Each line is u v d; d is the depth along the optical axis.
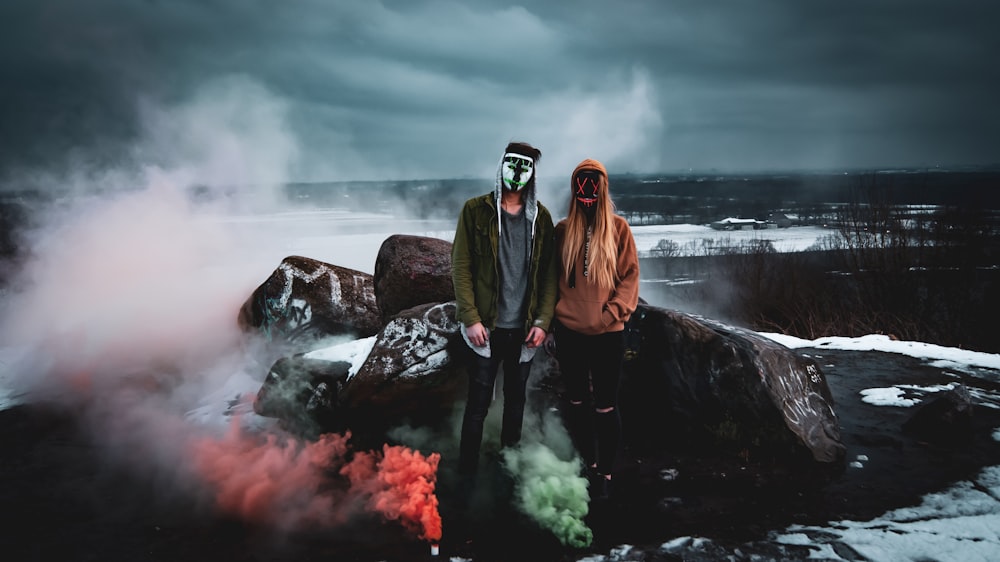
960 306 11.79
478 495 3.43
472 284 3.27
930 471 3.71
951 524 3.04
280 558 2.86
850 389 5.34
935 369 5.91
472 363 3.36
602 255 3.14
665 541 2.94
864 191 13.44
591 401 3.59
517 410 3.50
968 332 11.50
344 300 6.46
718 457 4.00
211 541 3.05
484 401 3.37
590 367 3.32
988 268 11.75
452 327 4.32
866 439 4.24
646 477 3.71
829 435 4.02
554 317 3.33
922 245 12.27
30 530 3.20
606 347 3.20
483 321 3.24
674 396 4.25
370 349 4.63
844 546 2.85
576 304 3.19
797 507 3.29
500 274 3.25
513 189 3.17
